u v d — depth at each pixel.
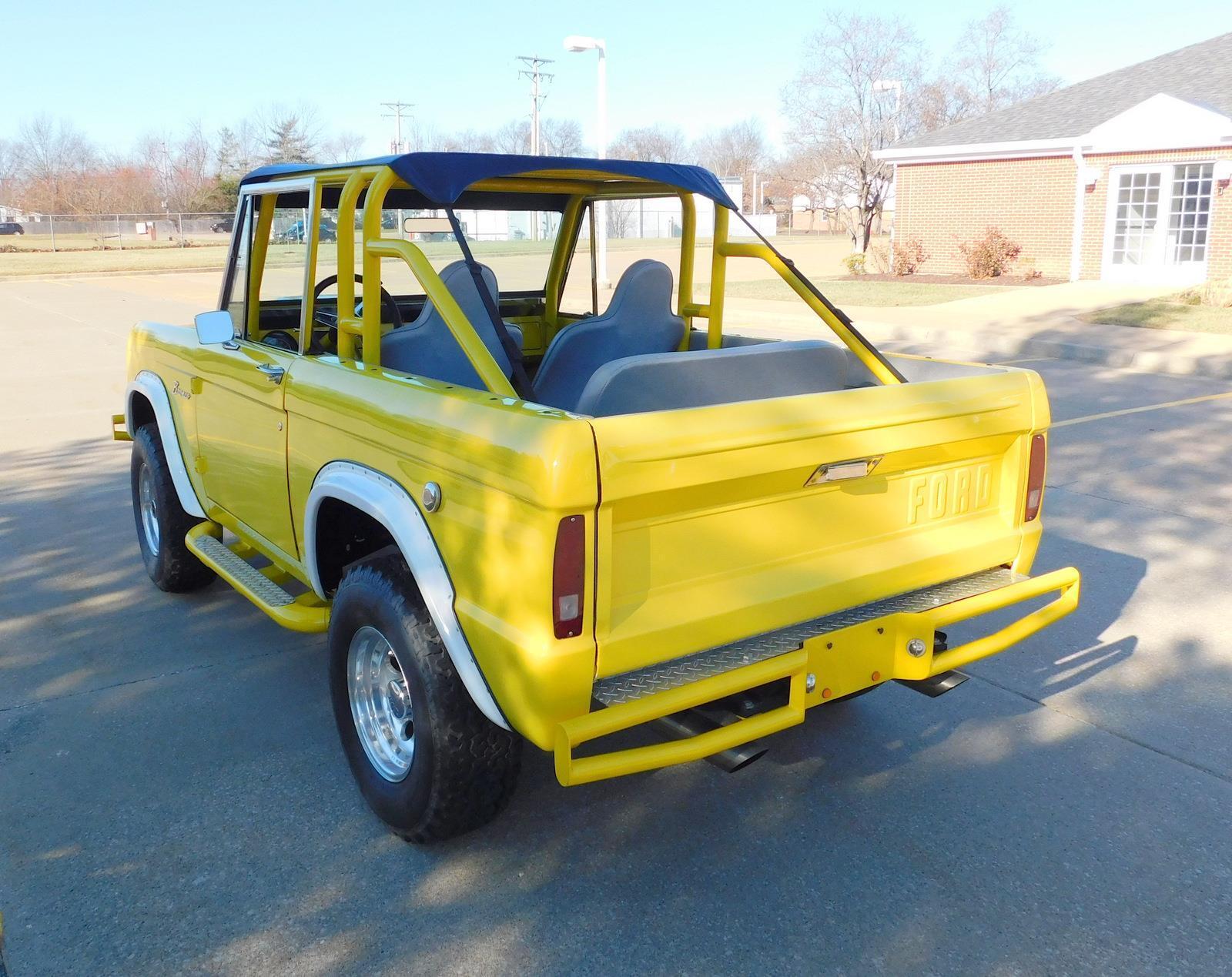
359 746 3.56
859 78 33.50
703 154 106.25
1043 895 3.20
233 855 3.41
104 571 6.18
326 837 3.51
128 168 87.50
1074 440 9.15
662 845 3.47
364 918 3.11
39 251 58.38
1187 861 3.37
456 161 3.64
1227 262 20.89
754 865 3.36
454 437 2.91
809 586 3.18
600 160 3.92
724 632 2.99
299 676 4.74
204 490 5.04
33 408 11.65
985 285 23.84
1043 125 24.92
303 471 3.89
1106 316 17.41
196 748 4.09
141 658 4.93
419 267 3.39
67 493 7.98
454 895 3.22
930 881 3.28
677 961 2.93
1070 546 6.38
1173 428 9.55
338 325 3.96
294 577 4.54
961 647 3.41
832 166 34.97
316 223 4.00
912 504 3.48
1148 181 22.44
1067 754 4.04
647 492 2.72
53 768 3.95
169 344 5.16
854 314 19.02
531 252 5.54
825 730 4.26
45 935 3.02
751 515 3.05
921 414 3.32
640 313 4.39
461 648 2.97
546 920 3.10
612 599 2.78
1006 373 3.70
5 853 3.41
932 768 3.96
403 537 3.11
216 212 81.12
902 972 2.88
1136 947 2.97
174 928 3.06
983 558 3.67
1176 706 4.41
